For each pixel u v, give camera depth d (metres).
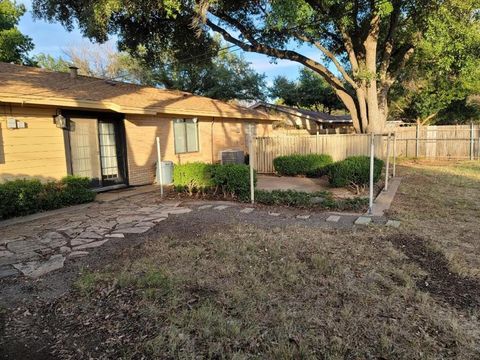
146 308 3.10
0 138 7.42
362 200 7.51
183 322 2.83
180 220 6.19
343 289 3.41
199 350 2.52
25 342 2.71
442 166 14.65
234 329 2.71
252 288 3.42
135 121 10.77
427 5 10.93
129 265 4.08
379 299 3.22
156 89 14.48
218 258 4.25
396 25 13.03
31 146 8.01
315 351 2.49
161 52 14.91
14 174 7.70
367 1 11.48
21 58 20.31
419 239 5.02
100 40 12.73
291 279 3.59
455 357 2.42
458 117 24.03
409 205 7.32
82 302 3.27
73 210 7.42
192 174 8.77
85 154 9.41
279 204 7.48
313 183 10.80
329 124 24.70
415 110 24.48
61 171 8.70
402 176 11.80
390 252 4.44
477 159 16.95
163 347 2.55
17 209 6.92
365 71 12.54
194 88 25.98
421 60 13.82
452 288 3.49
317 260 4.09
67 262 4.33
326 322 2.84
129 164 10.58
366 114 13.64
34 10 11.74
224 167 8.34
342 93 14.40
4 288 3.65
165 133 11.95
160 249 4.64
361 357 2.42
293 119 22.80
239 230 5.43
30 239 5.35
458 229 5.53
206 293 3.35
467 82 18.72
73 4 11.30
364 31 12.91
